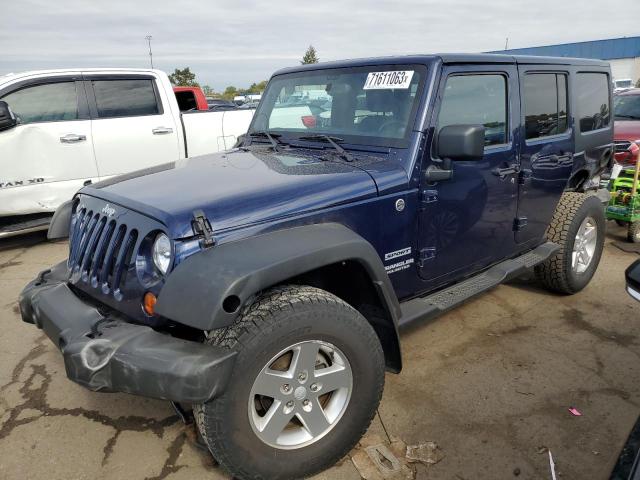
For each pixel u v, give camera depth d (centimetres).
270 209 227
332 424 231
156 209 217
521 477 239
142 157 645
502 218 350
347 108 312
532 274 500
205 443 217
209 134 710
